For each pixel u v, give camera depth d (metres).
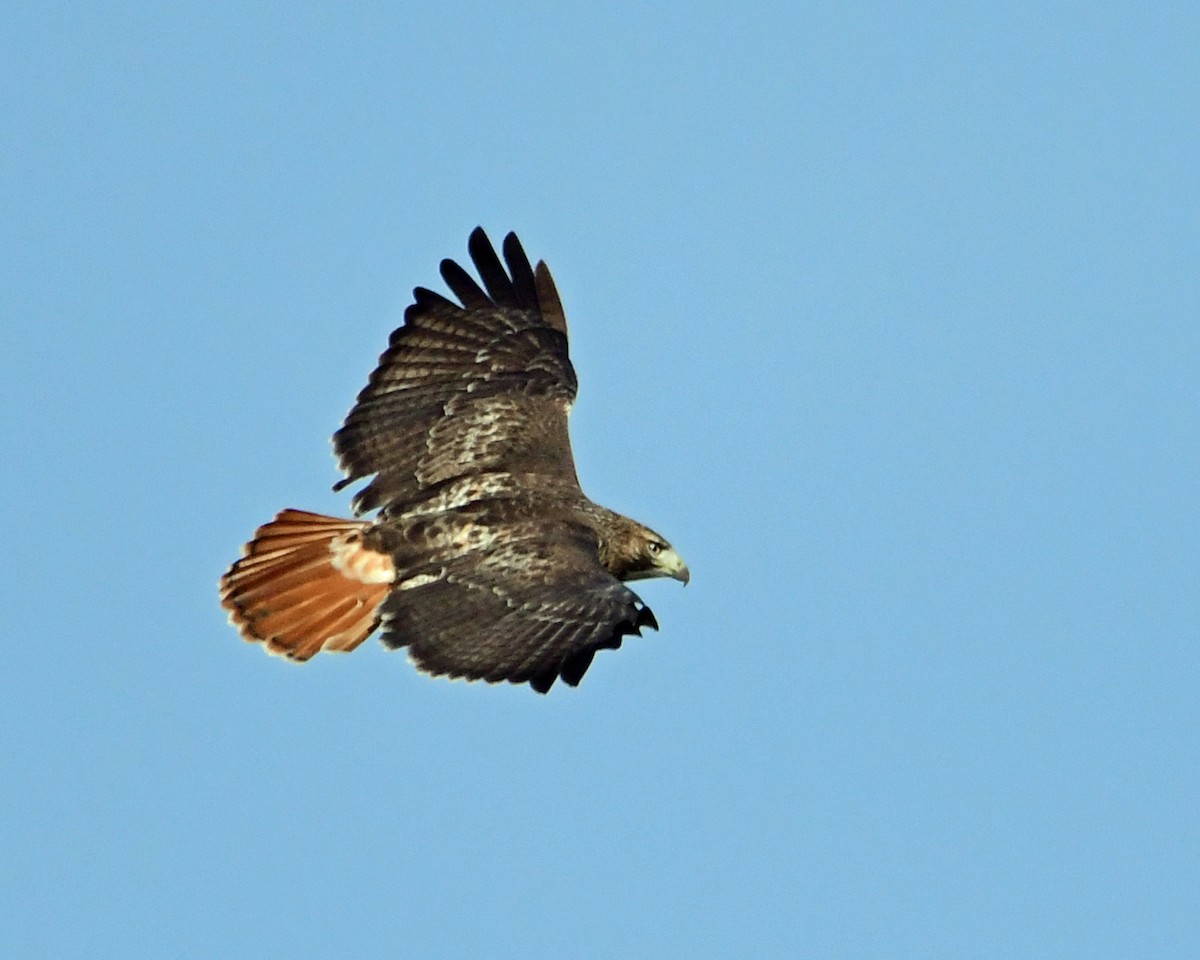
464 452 16.91
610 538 16.70
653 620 14.99
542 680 14.57
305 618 16.36
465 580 15.54
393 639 15.19
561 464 17.00
